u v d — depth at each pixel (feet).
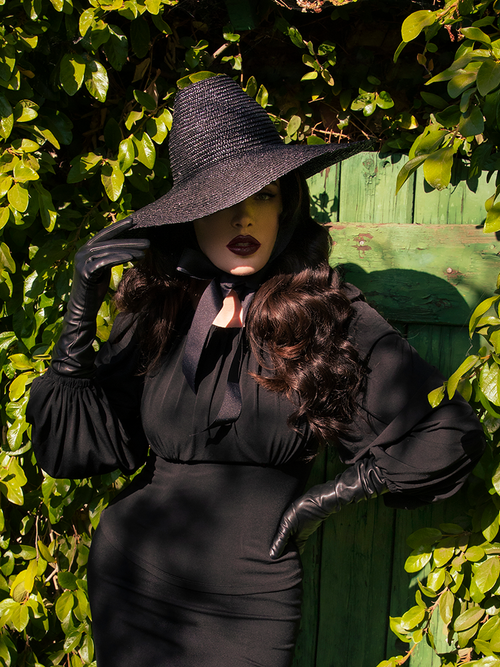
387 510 4.71
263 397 3.44
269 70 4.96
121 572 3.54
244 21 4.49
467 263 4.45
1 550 4.79
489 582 3.87
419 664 4.68
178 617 3.38
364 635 4.82
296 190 3.52
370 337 3.51
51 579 4.99
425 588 4.19
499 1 3.47
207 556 3.39
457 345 4.54
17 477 4.33
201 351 3.43
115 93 4.87
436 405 3.22
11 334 4.57
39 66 4.41
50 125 4.41
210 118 3.35
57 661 4.64
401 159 4.68
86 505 4.91
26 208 4.00
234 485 3.51
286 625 3.38
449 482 3.50
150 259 3.81
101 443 3.63
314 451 3.67
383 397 3.43
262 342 3.50
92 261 3.33
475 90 3.35
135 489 3.84
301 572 3.59
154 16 4.27
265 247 3.45
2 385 4.70
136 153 4.33
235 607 3.35
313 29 4.84
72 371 3.48
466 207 4.52
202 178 3.29
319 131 4.96
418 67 4.71
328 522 4.83
